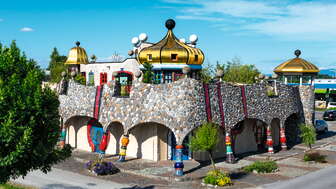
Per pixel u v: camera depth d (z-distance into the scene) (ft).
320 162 90.68
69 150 53.31
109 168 79.25
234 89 91.30
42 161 47.98
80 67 127.54
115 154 98.78
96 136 103.14
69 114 101.35
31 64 49.11
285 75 125.18
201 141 69.82
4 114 43.39
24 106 43.78
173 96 81.30
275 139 117.60
